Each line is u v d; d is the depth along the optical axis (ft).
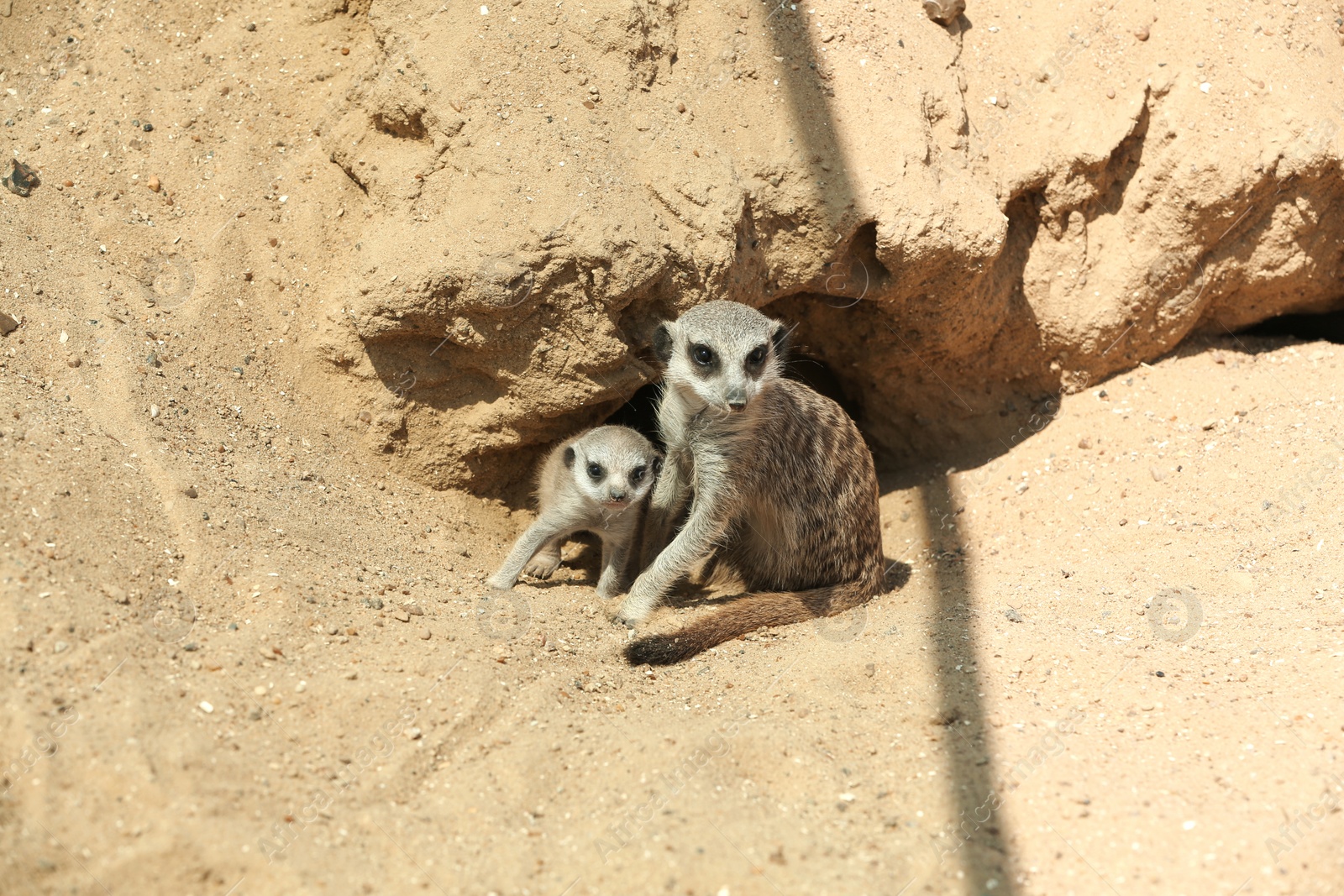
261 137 15.76
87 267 14.43
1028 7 17.15
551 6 14.53
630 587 15.51
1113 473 16.74
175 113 15.79
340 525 13.67
